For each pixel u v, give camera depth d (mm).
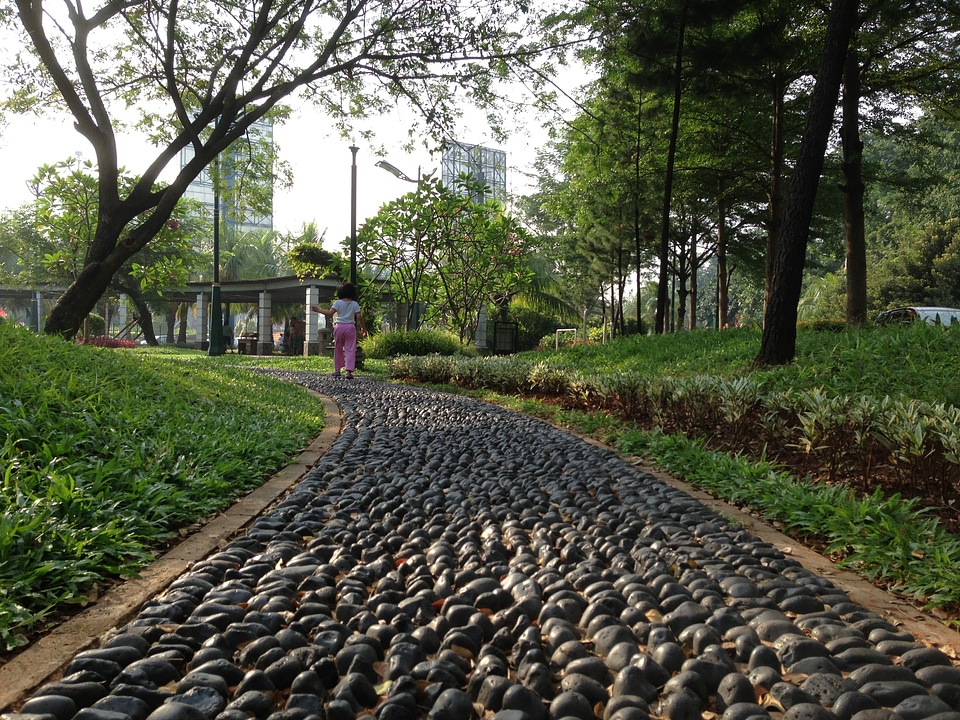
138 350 21031
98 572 2902
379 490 4590
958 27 13633
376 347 19156
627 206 18500
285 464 5602
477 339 28156
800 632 2363
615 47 13211
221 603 2572
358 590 2734
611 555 3277
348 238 20062
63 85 9164
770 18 14336
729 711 1856
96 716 1739
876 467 4934
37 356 5625
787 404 5582
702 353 11945
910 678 2023
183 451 4840
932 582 2889
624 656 2168
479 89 11734
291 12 10859
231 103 10312
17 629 2324
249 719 1779
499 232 20266
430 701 1921
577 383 9086
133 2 9633
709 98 15750
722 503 4512
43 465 3799
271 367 17594
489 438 6832
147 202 9859
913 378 7008
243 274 46875
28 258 25859
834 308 40438
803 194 8711
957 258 34781
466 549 3287
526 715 1784
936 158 26297
